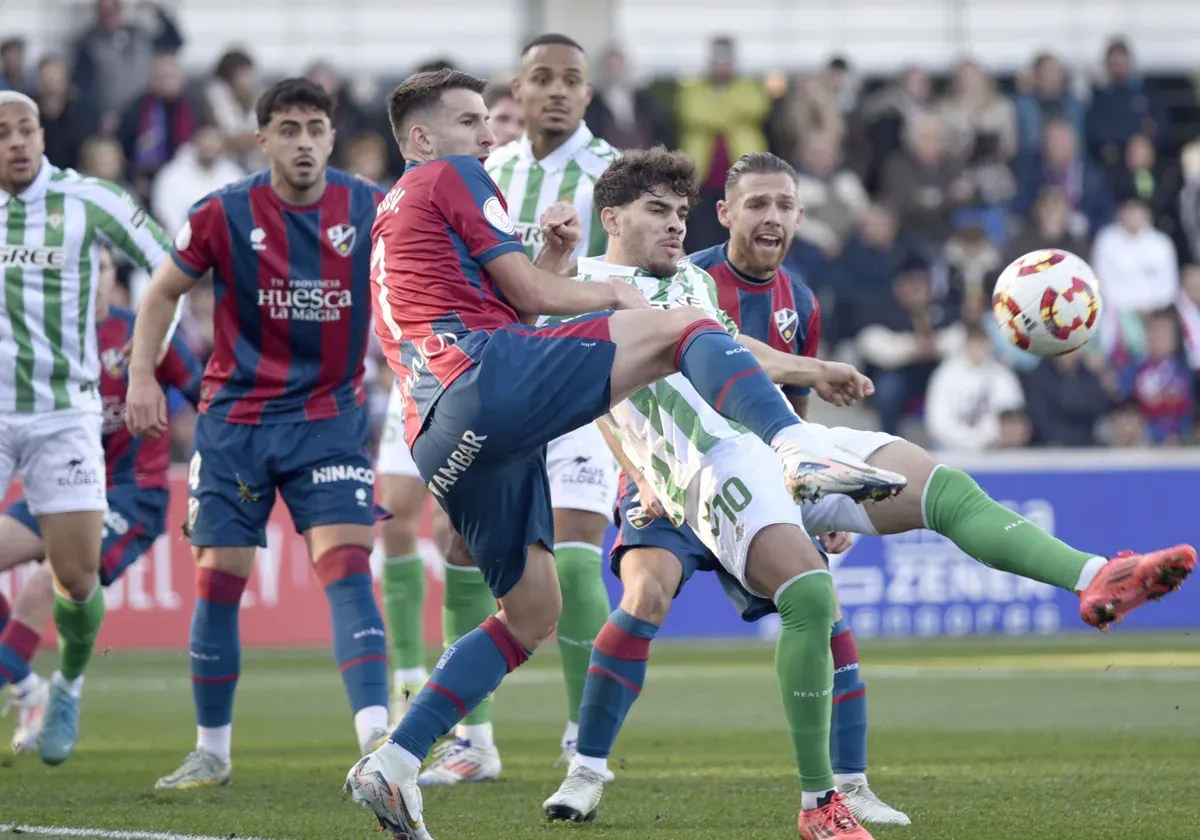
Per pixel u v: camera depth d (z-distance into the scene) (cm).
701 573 4422
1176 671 3606
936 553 4391
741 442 1656
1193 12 6031
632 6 5988
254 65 5244
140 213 2423
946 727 2709
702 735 2662
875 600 4366
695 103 5338
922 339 5066
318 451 2173
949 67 6031
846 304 5109
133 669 3781
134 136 5066
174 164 5006
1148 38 6031
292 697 3281
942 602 4391
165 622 4112
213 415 2197
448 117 1620
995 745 2477
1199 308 5412
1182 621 4506
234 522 2161
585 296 1538
